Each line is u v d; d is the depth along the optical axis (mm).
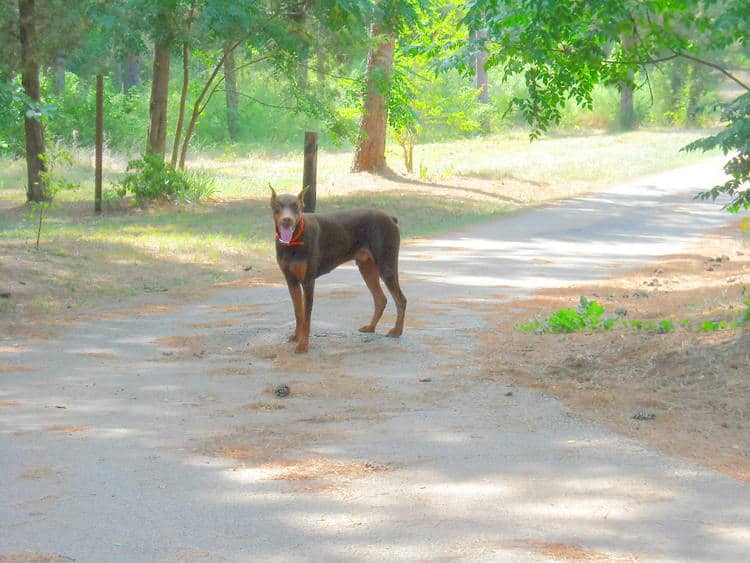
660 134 50750
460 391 7727
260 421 6969
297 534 4703
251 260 16484
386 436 6473
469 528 4738
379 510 5023
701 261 16297
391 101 31562
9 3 22516
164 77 26125
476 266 15797
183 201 24984
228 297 13086
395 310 11625
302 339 9352
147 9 23812
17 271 14148
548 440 6301
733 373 7574
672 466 5699
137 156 39250
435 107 37250
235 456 6082
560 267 15742
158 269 15258
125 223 21203
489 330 10273
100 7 23312
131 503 5203
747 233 20406
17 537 4703
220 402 7582
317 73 27766
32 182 24203
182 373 8656
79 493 5391
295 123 50812
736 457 5871
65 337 10438
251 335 10141
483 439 6348
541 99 10219
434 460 5898
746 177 8633
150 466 5902
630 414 6910
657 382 7703
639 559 4328
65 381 8406
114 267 15133
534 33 9266
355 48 26625
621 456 5914
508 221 22938
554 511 4957
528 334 9938
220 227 20406
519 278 14523
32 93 23578
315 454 6082
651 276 14648
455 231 20984
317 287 13531
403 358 9031
